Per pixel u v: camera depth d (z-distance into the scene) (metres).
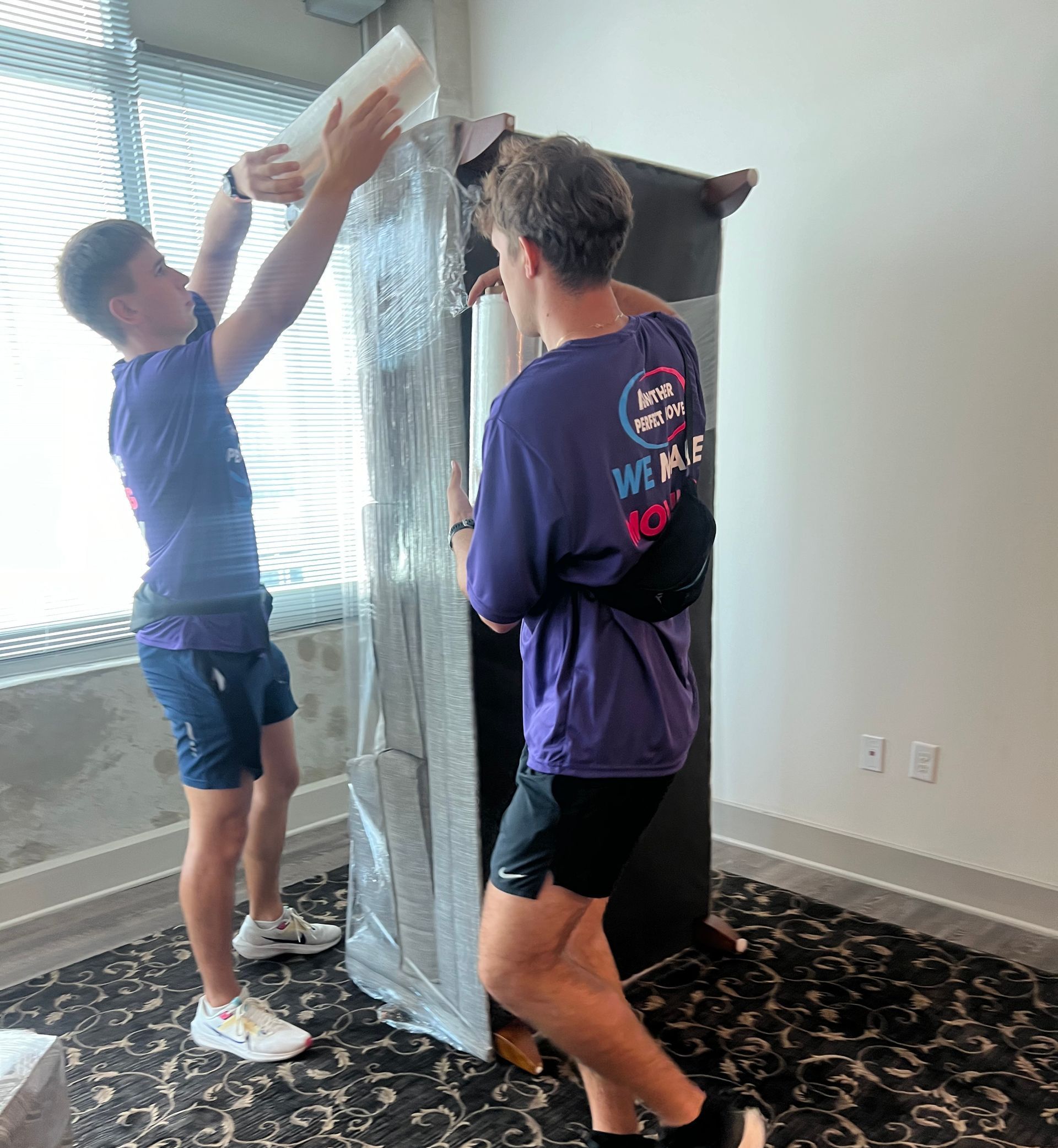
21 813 2.14
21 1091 1.03
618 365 1.07
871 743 2.24
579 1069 1.60
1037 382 1.89
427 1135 1.45
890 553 2.15
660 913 1.88
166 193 1.97
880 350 2.10
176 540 1.57
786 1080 1.54
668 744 1.14
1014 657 2.00
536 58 2.72
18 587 2.00
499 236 1.14
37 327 1.78
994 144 1.88
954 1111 1.46
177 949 2.07
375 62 1.38
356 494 1.67
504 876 1.15
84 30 1.81
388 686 1.66
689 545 1.13
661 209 1.67
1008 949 1.95
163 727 2.35
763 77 2.21
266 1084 1.59
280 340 1.97
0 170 1.71
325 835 2.61
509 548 1.06
